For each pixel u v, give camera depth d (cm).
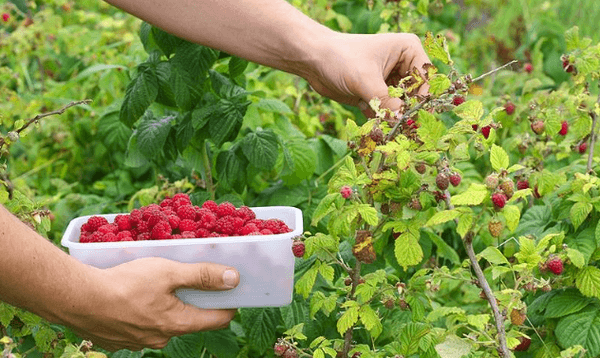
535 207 267
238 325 277
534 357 236
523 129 332
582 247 231
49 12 485
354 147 192
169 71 273
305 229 281
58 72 521
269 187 311
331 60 224
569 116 285
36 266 162
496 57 599
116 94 395
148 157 281
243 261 189
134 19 447
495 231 178
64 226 351
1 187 229
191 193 311
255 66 393
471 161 369
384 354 212
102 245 184
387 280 225
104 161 401
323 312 230
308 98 395
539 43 456
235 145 291
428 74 182
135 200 348
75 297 167
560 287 232
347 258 253
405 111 187
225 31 231
